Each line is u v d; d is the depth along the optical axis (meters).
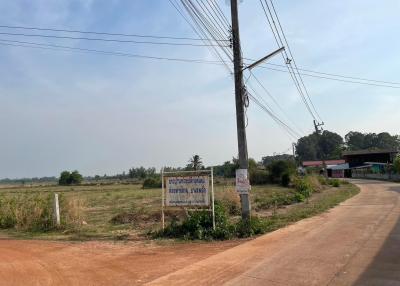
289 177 62.50
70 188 89.56
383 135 155.62
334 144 152.50
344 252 10.69
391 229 14.39
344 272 8.69
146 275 9.23
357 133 161.25
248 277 8.58
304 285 7.87
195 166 88.44
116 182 127.00
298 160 136.12
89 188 86.31
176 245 13.30
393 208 21.97
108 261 10.99
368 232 13.88
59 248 13.35
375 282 7.89
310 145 147.50
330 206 25.22
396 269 8.84
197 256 11.15
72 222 18.72
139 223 20.31
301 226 16.25
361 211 21.12
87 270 10.01
